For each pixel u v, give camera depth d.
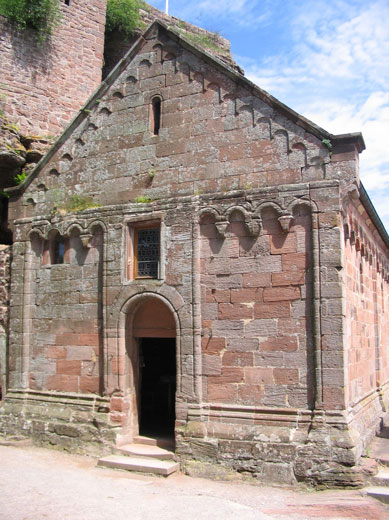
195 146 13.98
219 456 12.32
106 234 14.89
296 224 12.51
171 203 13.94
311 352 12.02
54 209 16.20
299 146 12.73
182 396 13.12
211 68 14.02
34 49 23.89
